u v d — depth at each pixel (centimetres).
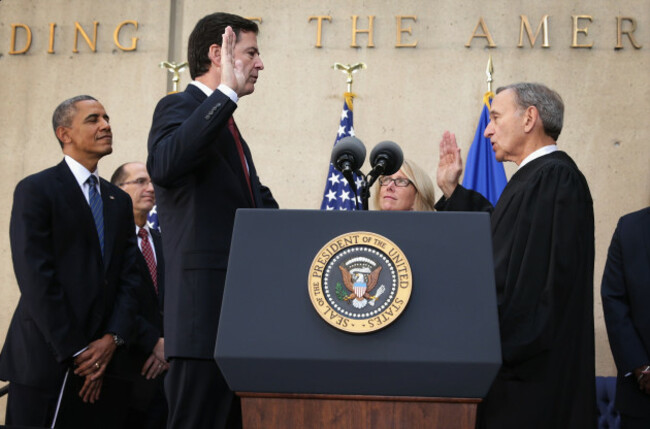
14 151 882
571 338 364
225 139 375
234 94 342
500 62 848
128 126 876
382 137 852
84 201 507
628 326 534
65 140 528
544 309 358
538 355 360
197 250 346
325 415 245
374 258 248
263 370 243
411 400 243
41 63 893
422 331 243
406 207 627
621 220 561
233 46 352
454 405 243
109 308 507
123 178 676
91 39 892
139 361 545
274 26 880
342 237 251
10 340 491
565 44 845
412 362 239
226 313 248
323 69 870
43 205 491
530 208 379
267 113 870
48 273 478
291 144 864
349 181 351
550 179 382
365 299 244
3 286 859
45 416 477
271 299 249
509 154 437
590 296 375
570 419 357
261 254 255
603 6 845
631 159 825
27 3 899
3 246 867
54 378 479
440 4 865
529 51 847
